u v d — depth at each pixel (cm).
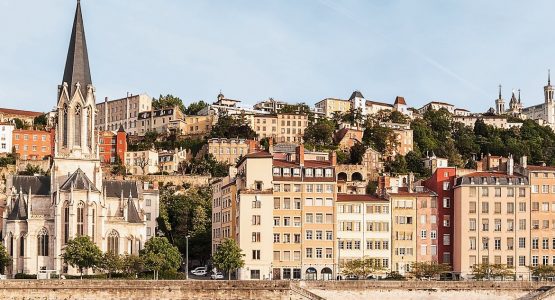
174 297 17738
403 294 18612
